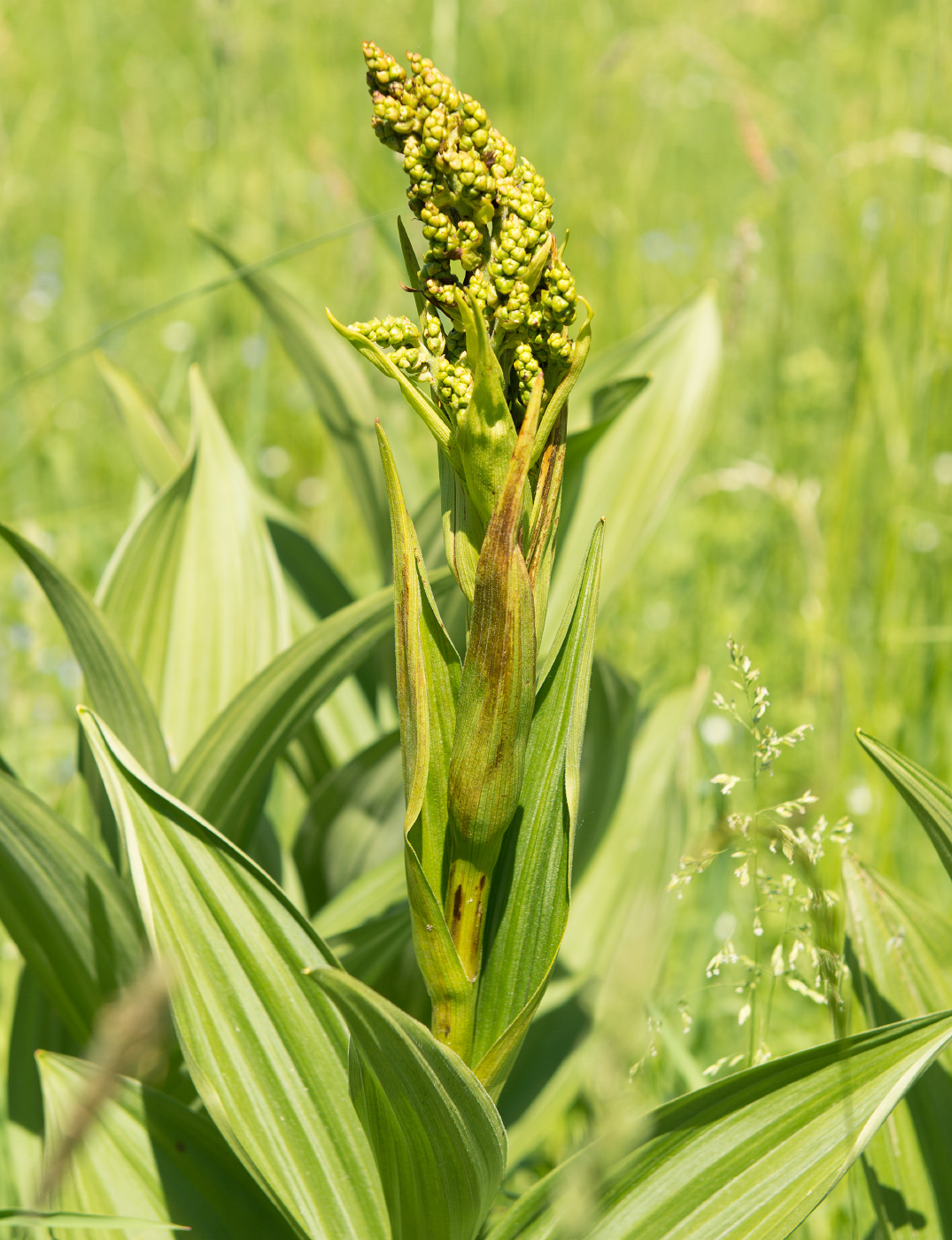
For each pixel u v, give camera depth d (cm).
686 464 175
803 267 353
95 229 438
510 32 418
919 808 142
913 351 237
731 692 226
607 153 374
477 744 135
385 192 405
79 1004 155
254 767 155
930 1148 147
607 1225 139
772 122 264
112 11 518
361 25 464
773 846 141
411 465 194
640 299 342
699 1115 138
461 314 133
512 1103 166
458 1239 141
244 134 390
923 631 211
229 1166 148
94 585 284
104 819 160
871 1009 149
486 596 133
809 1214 137
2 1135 163
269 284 180
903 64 335
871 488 258
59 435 333
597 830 174
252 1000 143
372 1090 138
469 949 138
